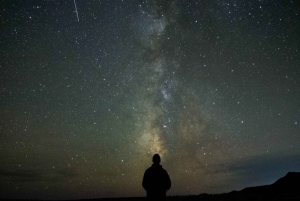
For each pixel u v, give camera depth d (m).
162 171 3.95
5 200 8.15
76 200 7.95
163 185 3.85
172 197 7.43
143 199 7.74
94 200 7.89
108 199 7.98
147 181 3.88
